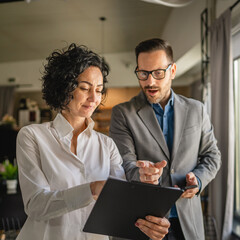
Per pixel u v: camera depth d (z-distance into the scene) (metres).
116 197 0.88
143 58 1.57
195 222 1.60
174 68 1.66
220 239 2.80
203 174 1.60
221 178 2.85
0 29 5.59
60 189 1.06
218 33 2.99
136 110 1.71
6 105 8.12
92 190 0.94
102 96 1.23
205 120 1.76
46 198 0.97
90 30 5.72
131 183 0.85
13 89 8.14
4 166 3.41
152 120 1.67
